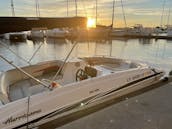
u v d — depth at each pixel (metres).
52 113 2.56
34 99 2.40
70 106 2.74
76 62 3.89
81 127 2.36
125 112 2.73
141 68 3.92
